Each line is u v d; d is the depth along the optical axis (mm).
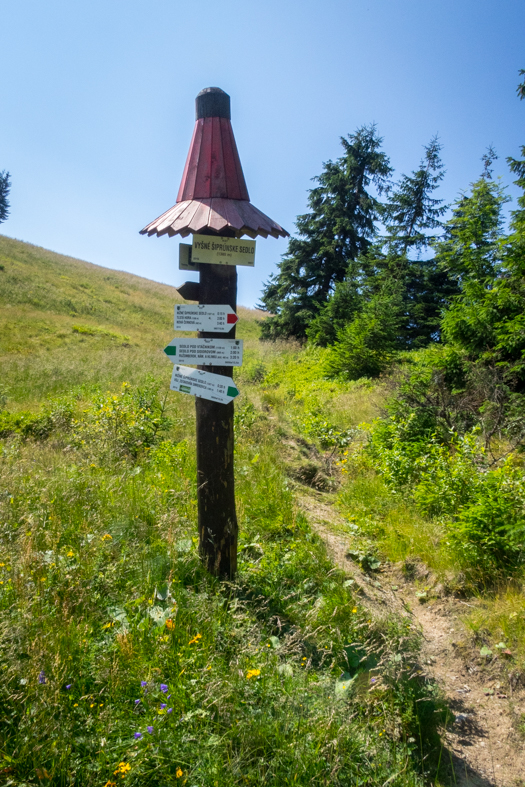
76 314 27891
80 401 9211
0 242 38188
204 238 3002
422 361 9422
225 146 3186
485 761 2432
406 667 2742
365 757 2156
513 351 7680
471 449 5449
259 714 2238
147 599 2969
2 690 2104
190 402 9273
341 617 3104
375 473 6344
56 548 3396
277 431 7848
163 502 4406
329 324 17688
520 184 8594
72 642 2453
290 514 4637
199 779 1917
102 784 1856
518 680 2930
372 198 21750
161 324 31688
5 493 4172
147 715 2143
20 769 1864
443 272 18672
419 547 4383
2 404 9477
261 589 3336
